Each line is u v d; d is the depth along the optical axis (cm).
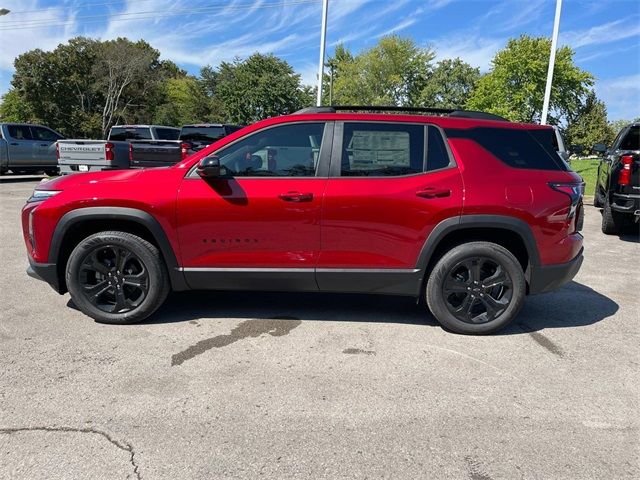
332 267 400
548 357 370
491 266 406
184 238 397
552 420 285
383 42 6169
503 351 379
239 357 359
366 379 329
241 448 254
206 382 321
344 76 6362
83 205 394
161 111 5722
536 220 392
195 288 414
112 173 420
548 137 419
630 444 263
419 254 396
